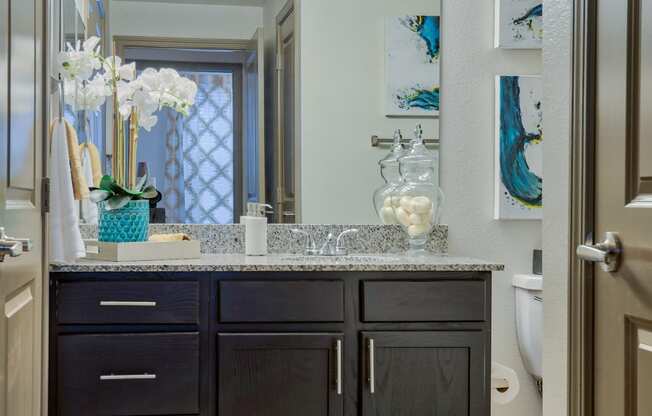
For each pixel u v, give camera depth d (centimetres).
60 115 229
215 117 266
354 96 270
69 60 233
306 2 269
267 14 268
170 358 205
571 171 154
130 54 264
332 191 268
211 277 209
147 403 204
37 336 170
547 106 173
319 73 269
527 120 271
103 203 229
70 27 249
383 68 271
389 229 267
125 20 264
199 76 266
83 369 203
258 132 267
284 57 268
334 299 210
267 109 268
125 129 257
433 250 269
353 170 269
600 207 144
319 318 210
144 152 261
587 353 149
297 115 268
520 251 274
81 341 202
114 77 252
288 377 208
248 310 208
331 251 252
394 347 211
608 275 141
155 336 205
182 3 266
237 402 207
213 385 207
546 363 175
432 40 271
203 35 267
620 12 136
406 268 212
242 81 267
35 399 168
